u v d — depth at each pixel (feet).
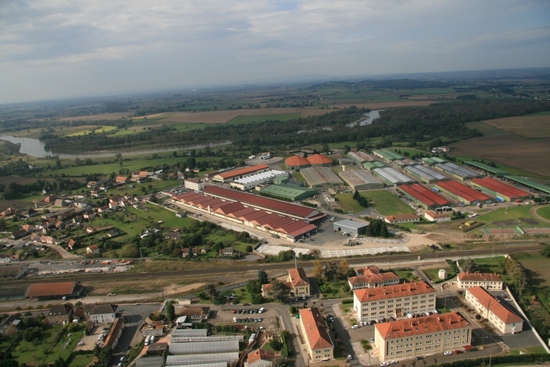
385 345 464.65
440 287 630.74
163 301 632.38
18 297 655.35
